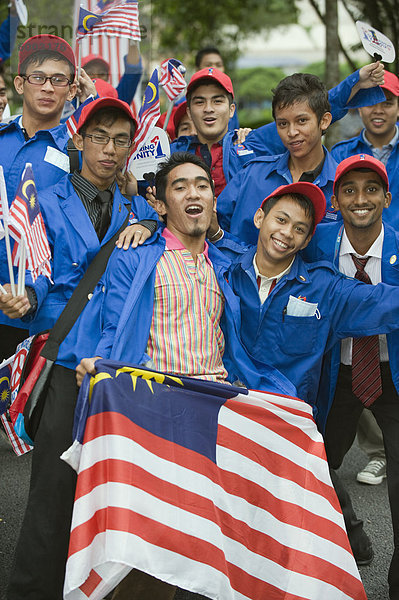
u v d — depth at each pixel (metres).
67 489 3.36
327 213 4.34
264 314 3.74
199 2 16.72
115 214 3.74
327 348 3.83
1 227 3.15
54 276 3.59
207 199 3.63
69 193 3.70
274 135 4.95
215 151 5.05
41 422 3.40
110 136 3.66
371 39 4.59
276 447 3.43
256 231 4.34
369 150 5.70
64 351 3.44
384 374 3.92
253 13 19.00
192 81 4.90
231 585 3.21
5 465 5.54
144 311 3.49
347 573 3.34
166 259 3.60
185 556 3.00
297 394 3.78
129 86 5.28
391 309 3.61
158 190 3.70
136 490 2.98
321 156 4.38
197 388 3.31
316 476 3.48
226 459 3.31
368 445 5.53
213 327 3.61
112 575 2.91
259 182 4.38
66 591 2.84
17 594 3.31
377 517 4.89
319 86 4.21
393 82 5.50
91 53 5.21
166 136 4.57
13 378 3.52
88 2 4.93
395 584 3.69
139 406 3.15
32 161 4.23
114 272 3.58
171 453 3.16
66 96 4.37
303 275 3.72
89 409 3.12
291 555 3.30
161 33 17.34
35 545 3.31
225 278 3.78
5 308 3.21
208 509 3.13
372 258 3.84
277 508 3.35
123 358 3.39
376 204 3.73
